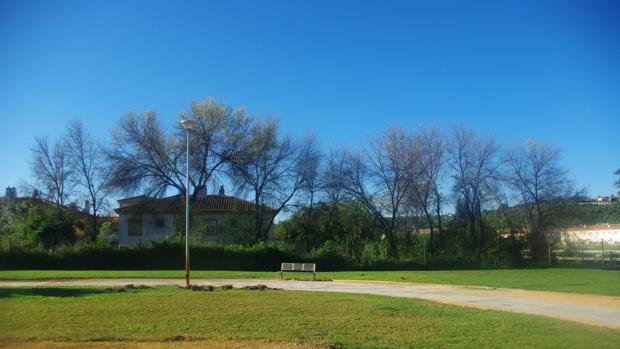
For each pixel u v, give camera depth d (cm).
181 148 5216
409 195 5531
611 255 4888
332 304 1719
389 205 5612
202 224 5856
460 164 5562
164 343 1074
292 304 1697
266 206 5700
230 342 1088
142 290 2167
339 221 5794
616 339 1173
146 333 1173
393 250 5406
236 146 5375
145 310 1521
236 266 4606
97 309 1535
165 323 1306
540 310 1720
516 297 2116
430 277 3278
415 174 5512
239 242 5481
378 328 1274
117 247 4531
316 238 5734
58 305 1622
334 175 5656
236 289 2280
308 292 2173
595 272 3853
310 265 3131
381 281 2956
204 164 5275
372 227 5806
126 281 2838
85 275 3161
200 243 4722
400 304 1752
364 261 4916
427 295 2184
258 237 5500
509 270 4303
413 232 5788
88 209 5881
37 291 2066
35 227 5244
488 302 1944
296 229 5862
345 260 4828
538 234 5606
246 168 5353
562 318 1521
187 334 1168
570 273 3728
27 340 1095
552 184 6900
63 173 5784
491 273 3766
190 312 1491
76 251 4381
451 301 1961
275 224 6562
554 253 5266
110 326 1259
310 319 1393
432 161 5541
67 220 5531
